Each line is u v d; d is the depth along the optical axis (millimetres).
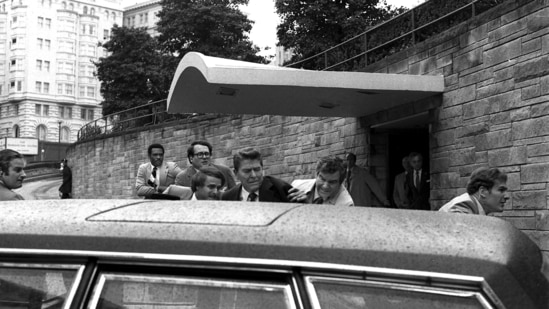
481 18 8938
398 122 11422
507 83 8406
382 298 1891
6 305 2064
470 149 9102
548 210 7633
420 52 10414
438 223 2113
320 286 1911
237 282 1949
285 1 24344
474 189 5102
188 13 34062
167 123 22094
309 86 9234
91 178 29328
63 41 113438
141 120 26094
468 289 1866
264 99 10547
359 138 12344
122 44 38438
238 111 11875
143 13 124438
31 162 67938
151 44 38188
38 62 111688
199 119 19688
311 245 1951
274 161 15539
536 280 1968
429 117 10133
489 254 1916
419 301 1878
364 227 2031
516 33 8258
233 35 34969
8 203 2479
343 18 23562
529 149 7984
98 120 31031
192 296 1962
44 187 47438
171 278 1983
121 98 37719
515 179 8203
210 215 2150
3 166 5938
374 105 11000
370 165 11984
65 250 2061
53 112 112562
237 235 1998
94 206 2359
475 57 9047
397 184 10703
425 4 11156
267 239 1978
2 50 113625
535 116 7898
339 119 13070
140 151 24328
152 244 2014
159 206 2307
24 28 110938
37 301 2045
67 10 113875
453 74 9523
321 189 5516
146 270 2006
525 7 8094
